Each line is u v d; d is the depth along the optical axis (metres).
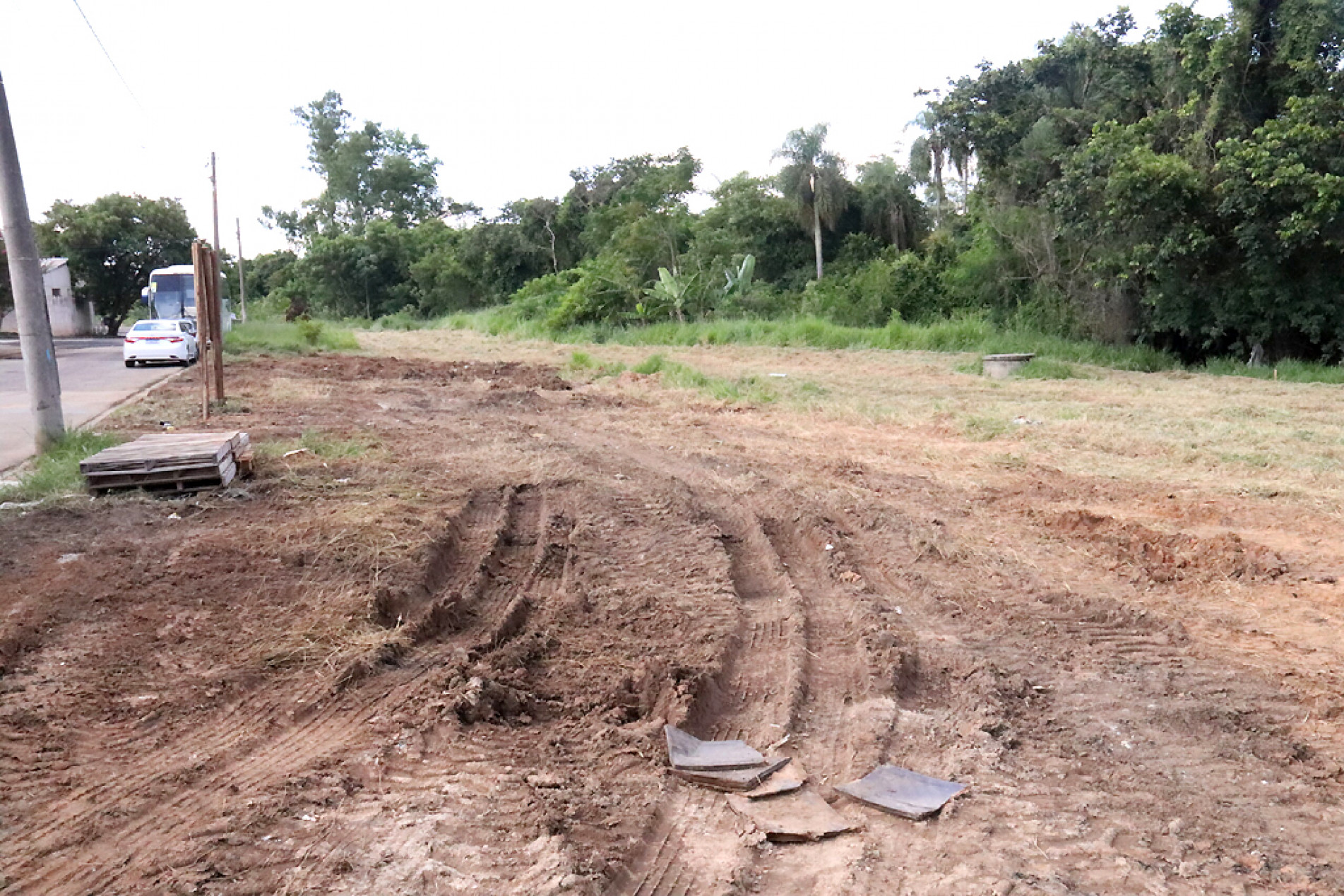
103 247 53.75
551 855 3.81
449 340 41.94
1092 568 8.05
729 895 3.68
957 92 33.34
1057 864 3.86
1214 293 22.98
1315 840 4.10
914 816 4.18
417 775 4.54
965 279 33.22
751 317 38.62
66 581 7.06
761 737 5.04
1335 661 6.02
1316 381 20.56
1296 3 21.03
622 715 5.23
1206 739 5.02
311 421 15.40
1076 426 14.54
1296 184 19.89
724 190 50.53
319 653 5.87
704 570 7.73
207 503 9.38
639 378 22.31
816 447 13.57
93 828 4.02
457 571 7.77
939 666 5.93
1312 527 9.09
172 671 5.62
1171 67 25.05
